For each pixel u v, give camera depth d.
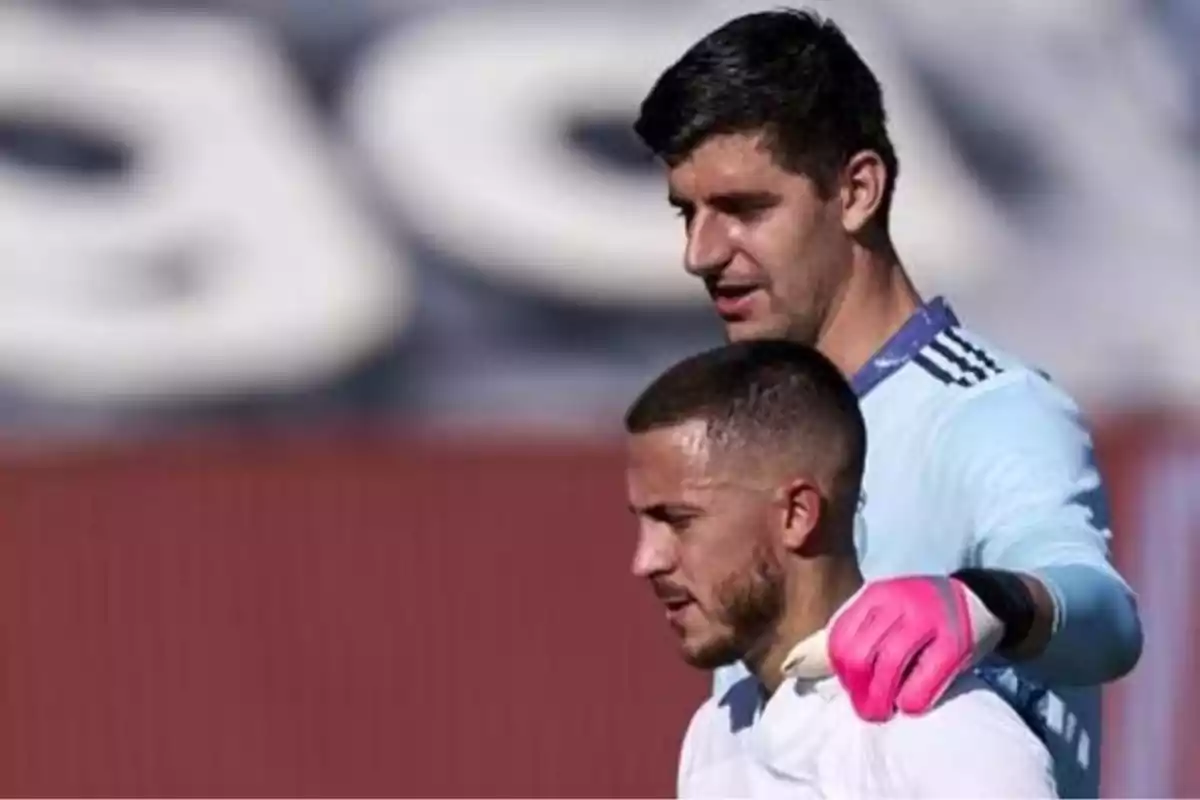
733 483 8.98
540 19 44.34
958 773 8.54
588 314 41.88
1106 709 28.34
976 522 10.18
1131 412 41.06
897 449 10.51
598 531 32.19
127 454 33.50
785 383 9.04
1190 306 42.19
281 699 31.22
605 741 30.41
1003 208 43.06
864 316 10.75
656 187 42.97
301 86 43.72
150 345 41.16
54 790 30.84
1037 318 42.19
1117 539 30.48
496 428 40.56
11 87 42.88
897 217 42.59
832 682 8.98
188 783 30.92
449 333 41.81
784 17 10.71
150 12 44.16
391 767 30.77
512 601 31.52
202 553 32.09
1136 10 45.44
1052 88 44.41
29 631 31.59
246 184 42.72
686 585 9.09
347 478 32.66
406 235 42.47
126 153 42.81
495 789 30.55
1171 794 27.80
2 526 32.16
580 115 43.66
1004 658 9.65
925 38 44.34
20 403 40.53
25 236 41.75
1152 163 43.91
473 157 43.06
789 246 10.62
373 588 32.00
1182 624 29.44
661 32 44.44
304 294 41.78
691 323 41.94
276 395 41.19
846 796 8.80
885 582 8.79
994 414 10.34
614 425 39.34
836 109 10.58
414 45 44.31
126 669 31.59
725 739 9.70
